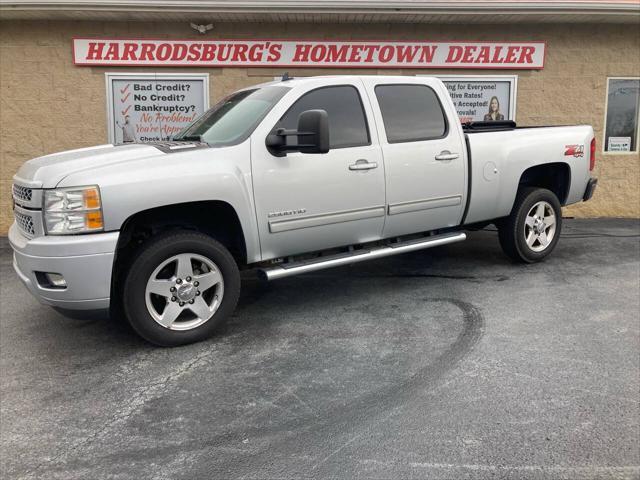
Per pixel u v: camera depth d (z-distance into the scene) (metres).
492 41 9.45
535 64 9.54
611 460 2.89
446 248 7.68
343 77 5.21
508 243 6.52
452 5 8.57
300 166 4.78
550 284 5.90
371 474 2.81
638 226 9.17
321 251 5.23
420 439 3.10
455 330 4.67
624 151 9.93
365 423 3.27
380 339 4.52
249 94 5.34
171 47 9.15
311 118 4.43
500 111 9.71
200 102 9.38
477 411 3.38
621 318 4.89
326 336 4.61
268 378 3.88
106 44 9.06
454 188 5.69
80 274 3.97
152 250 4.21
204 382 3.84
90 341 4.62
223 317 4.58
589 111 9.77
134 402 3.59
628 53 9.62
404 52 9.39
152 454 3.02
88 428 3.29
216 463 2.93
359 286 5.99
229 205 4.51
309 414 3.39
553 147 6.41
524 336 4.51
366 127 5.18
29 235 4.23
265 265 5.00
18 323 5.09
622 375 3.81
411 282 6.09
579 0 8.66
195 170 4.31
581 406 3.41
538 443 3.04
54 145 9.29
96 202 3.97
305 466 2.89
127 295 4.20
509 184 6.12
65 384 3.86
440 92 5.73
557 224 6.74
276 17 8.81
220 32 9.19
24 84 9.12
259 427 3.26
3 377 3.99
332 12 8.54
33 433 3.24
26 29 8.99
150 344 4.51
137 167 4.16
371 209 5.19
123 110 9.32
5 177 9.27
